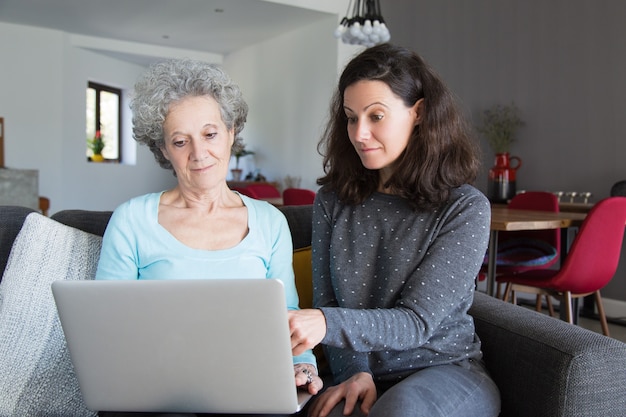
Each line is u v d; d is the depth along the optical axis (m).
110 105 9.17
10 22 7.36
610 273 2.83
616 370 1.10
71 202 8.12
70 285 0.90
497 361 1.27
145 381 0.96
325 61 6.82
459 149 1.25
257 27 7.29
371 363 1.24
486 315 1.33
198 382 0.94
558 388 1.10
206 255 1.21
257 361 0.91
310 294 1.58
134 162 9.36
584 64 4.34
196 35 7.81
